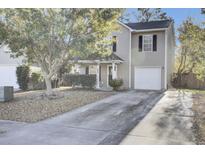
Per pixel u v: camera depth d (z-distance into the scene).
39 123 7.93
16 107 10.78
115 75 20.12
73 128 7.27
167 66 20.20
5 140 6.05
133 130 7.01
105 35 12.88
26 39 11.60
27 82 19.47
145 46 20.12
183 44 22.59
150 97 14.15
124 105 11.41
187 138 6.21
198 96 14.59
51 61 13.30
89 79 19.25
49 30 11.66
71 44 11.98
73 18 11.73
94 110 10.22
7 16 11.54
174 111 9.84
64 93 15.58
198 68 9.36
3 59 22.14
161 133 6.68
